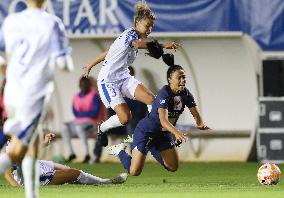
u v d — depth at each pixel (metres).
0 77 45.22
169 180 36.88
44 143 29.95
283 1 56.50
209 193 27.41
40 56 20.64
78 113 54.66
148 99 35.38
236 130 56.38
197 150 56.19
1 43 21.02
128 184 32.72
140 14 33.81
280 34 56.62
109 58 35.66
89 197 25.77
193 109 32.78
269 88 56.88
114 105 35.72
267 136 55.09
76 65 56.44
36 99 20.48
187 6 55.94
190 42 55.66
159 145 33.62
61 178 30.84
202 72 56.38
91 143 56.88
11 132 20.22
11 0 54.56
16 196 26.31
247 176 40.41
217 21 56.19
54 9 55.59
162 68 55.00
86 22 55.69
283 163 54.81
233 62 56.19
